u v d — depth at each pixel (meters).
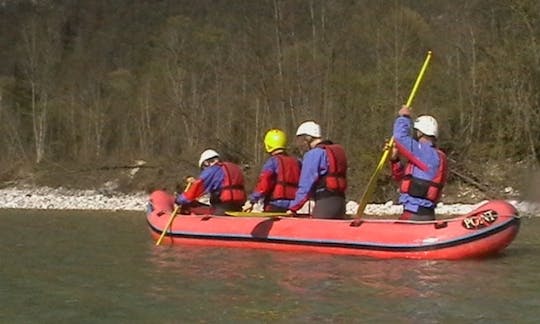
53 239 10.73
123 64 43.44
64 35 46.50
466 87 25.91
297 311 5.18
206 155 9.69
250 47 31.30
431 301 5.48
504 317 4.98
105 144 36.44
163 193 10.78
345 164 8.53
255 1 31.75
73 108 38.84
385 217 17.45
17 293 6.05
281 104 28.16
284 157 9.27
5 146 37.22
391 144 8.57
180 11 41.09
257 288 6.07
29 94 40.81
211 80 33.81
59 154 36.94
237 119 30.69
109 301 5.65
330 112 26.72
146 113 35.66
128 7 46.81
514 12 26.16
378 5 28.66
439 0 28.67
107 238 10.80
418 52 27.38
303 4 29.81
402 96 25.30
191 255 8.25
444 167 7.93
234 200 9.54
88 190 29.97
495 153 24.50
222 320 4.95
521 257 7.68
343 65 28.08
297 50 28.98
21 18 47.53
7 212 19.88
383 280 6.36
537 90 24.98
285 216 8.62
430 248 7.48
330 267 7.10
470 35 26.95
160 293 5.93
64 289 6.21
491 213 7.46
